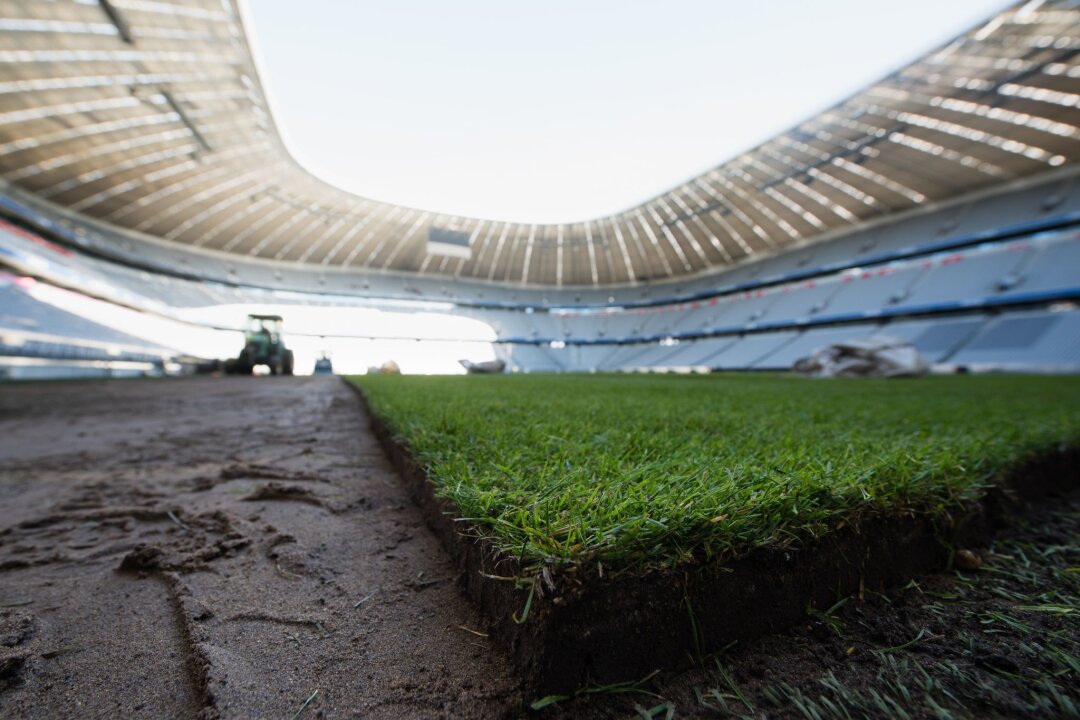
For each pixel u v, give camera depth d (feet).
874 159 73.82
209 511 4.34
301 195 88.74
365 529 3.82
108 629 2.50
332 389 23.26
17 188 76.18
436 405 9.08
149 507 4.54
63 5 41.65
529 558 2.17
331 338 110.42
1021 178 76.48
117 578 3.11
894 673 2.03
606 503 2.64
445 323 121.39
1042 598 2.60
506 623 2.23
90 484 5.52
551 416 7.39
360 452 6.94
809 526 2.49
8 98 53.57
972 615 2.46
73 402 17.74
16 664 2.15
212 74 55.57
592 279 134.00
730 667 2.09
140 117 61.77
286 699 1.92
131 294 82.64
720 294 114.73
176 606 2.72
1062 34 47.06
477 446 4.66
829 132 68.54
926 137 66.85
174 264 97.35
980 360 63.46
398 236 108.17
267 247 106.01
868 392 15.96
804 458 3.73
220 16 46.88
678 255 118.01
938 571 2.99
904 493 3.03
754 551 2.37
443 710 1.85
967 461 3.84
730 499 2.59
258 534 3.76
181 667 2.19
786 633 2.34
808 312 91.45
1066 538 3.47
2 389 26.18
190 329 92.32
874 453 4.08
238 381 34.60
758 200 91.04
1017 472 4.30
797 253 104.27
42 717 1.87
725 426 6.46
